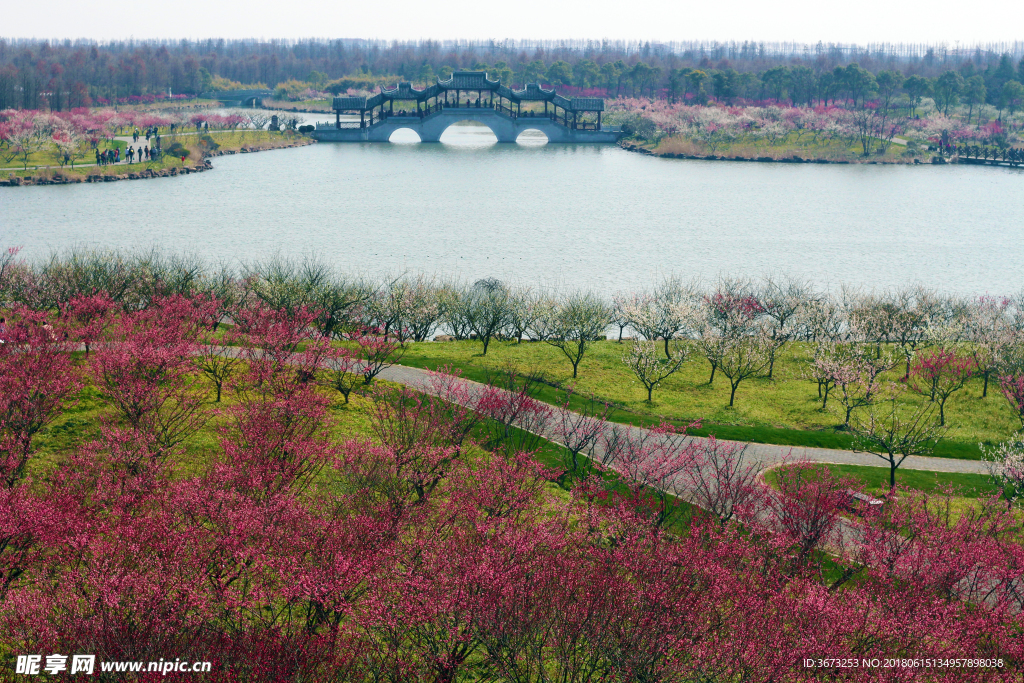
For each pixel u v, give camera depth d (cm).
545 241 13412
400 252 12356
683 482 4688
